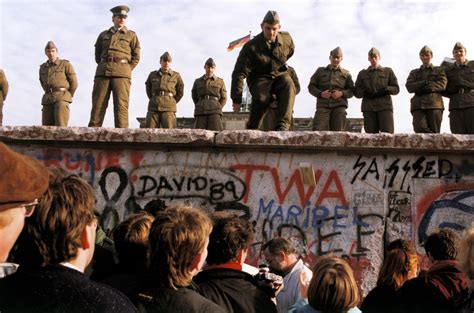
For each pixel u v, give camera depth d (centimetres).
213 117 948
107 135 662
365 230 646
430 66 827
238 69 683
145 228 296
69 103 881
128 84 829
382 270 333
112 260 335
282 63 687
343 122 855
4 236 155
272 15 665
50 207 176
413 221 644
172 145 673
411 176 654
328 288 264
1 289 168
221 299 269
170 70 940
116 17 844
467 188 646
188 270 235
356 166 661
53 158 686
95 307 161
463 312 238
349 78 867
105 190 678
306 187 661
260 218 659
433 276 310
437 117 816
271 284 307
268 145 652
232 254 283
